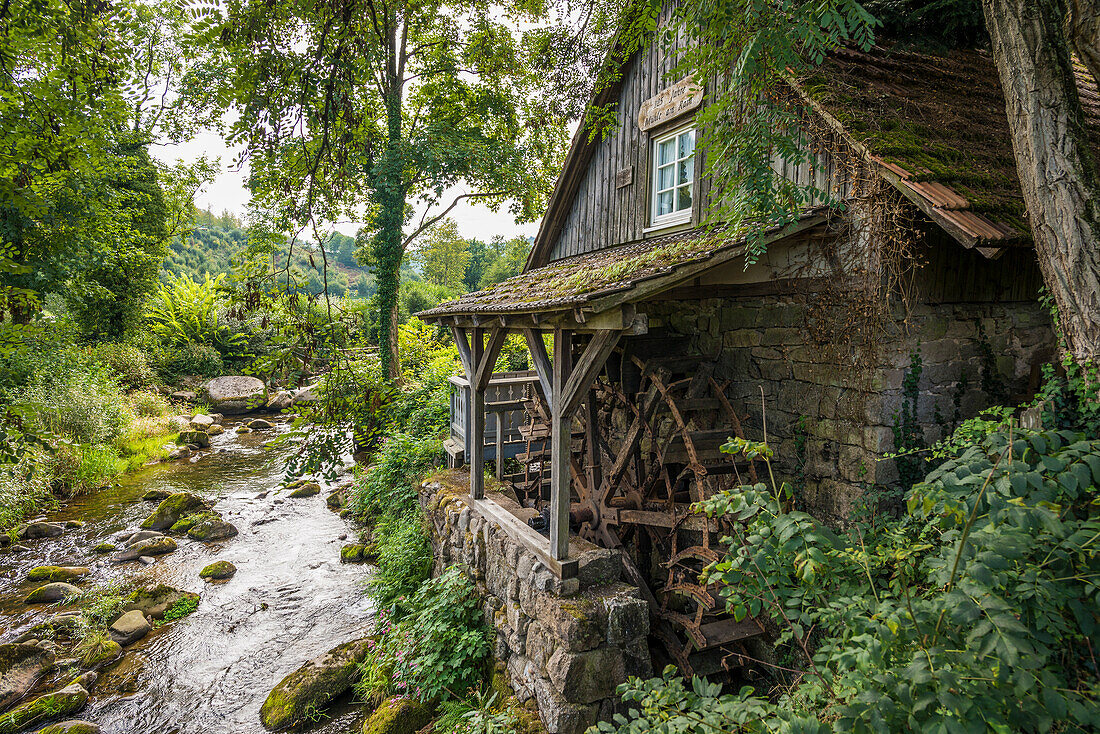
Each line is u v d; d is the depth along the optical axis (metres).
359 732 4.88
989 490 1.88
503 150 13.98
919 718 1.59
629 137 6.75
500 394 8.33
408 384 11.82
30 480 9.90
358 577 7.81
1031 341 4.46
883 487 3.99
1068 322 2.65
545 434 6.98
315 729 4.96
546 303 3.60
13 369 5.02
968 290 4.07
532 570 4.42
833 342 4.27
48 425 11.06
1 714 5.09
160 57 3.86
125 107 4.02
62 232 8.38
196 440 14.70
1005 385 4.32
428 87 15.02
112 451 12.42
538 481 6.68
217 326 22.20
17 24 3.44
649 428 5.47
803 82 4.05
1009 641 1.44
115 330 19.02
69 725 4.84
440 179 13.41
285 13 3.41
